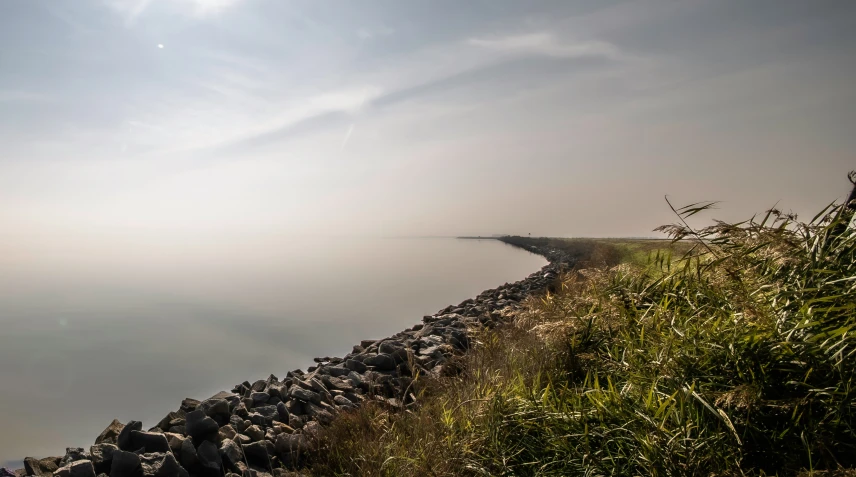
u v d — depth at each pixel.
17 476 3.66
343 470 3.82
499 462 3.30
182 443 3.99
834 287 3.34
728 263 4.14
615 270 5.60
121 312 17.86
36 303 20.12
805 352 2.99
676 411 3.06
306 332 14.03
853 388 2.73
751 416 2.96
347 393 5.96
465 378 5.19
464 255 61.56
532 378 4.35
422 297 21.95
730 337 3.36
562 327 4.57
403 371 6.86
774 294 3.61
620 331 4.52
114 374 10.12
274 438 4.50
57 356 11.71
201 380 9.63
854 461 2.64
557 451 3.28
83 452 3.92
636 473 2.93
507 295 15.65
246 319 16.12
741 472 2.62
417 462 3.48
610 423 3.24
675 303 4.40
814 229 3.99
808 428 2.81
